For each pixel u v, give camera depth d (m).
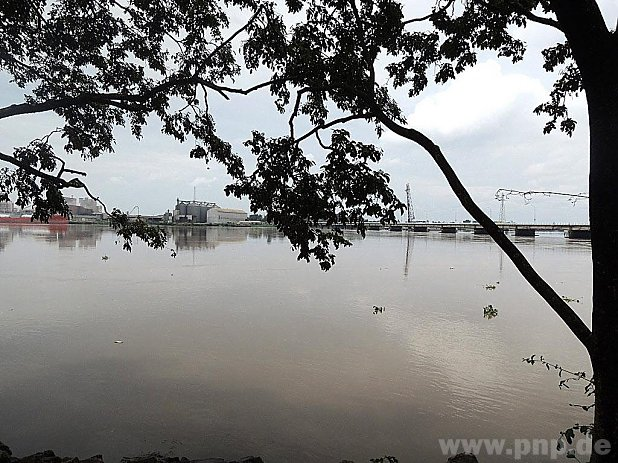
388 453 5.64
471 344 10.27
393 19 4.51
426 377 8.13
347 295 16.80
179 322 12.03
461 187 3.79
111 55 7.21
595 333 3.19
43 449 5.61
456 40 5.09
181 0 6.28
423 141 4.02
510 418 6.57
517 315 13.49
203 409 6.77
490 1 4.44
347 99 4.98
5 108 5.75
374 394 7.37
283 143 4.73
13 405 6.79
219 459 5.30
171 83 6.12
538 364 8.88
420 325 12.07
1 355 8.99
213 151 6.73
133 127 8.32
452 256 36.19
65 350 9.42
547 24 3.99
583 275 23.66
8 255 28.30
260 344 10.07
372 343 10.26
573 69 5.32
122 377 7.97
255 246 44.28
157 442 5.82
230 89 5.67
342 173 4.32
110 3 6.77
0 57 6.64
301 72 4.70
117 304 14.21
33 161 6.55
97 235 51.78
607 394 3.12
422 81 5.42
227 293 16.78
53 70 7.38
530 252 40.06
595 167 3.14
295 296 16.42
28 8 5.81
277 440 5.91
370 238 71.06
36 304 13.90
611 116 3.06
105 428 6.16
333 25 4.68
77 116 7.61
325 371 8.41
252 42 5.75
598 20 3.05
